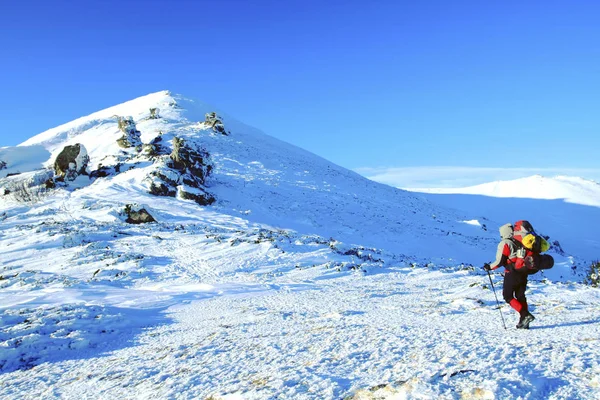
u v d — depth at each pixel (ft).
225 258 76.38
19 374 22.58
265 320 28.91
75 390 18.04
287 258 76.38
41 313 35.83
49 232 93.15
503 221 297.53
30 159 254.88
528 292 36.94
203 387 14.79
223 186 169.68
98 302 43.86
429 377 12.06
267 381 14.06
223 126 276.62
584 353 13.97
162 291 52.60
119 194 138.62
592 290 38.34
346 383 12.87
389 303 33.09
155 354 22.75
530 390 10.85
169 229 103.40
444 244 141.69
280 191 178.91
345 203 177.06
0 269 71.20
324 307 33.35
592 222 285.43
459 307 28.50
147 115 310.86
